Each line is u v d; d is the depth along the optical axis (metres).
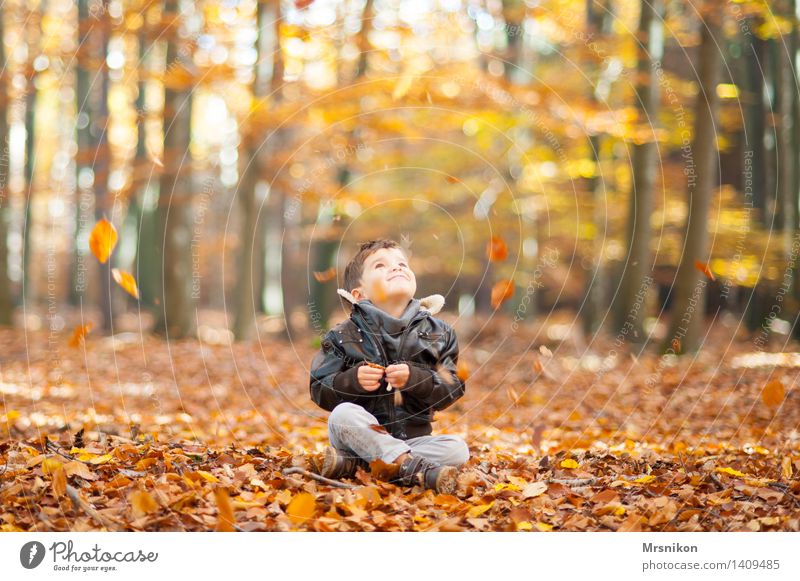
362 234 18.66
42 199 19.52
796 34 11.84
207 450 3.83
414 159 16.69
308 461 3.22
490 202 16.03
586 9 12.92
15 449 3.59
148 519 2.67
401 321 3.25
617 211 15.17
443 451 3.20
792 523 2.78
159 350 11.75
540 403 7.50
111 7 10.65
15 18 12.56
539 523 2.78
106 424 4.99
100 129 15.79
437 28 11.03
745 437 5.11
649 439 5.19
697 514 2.88
